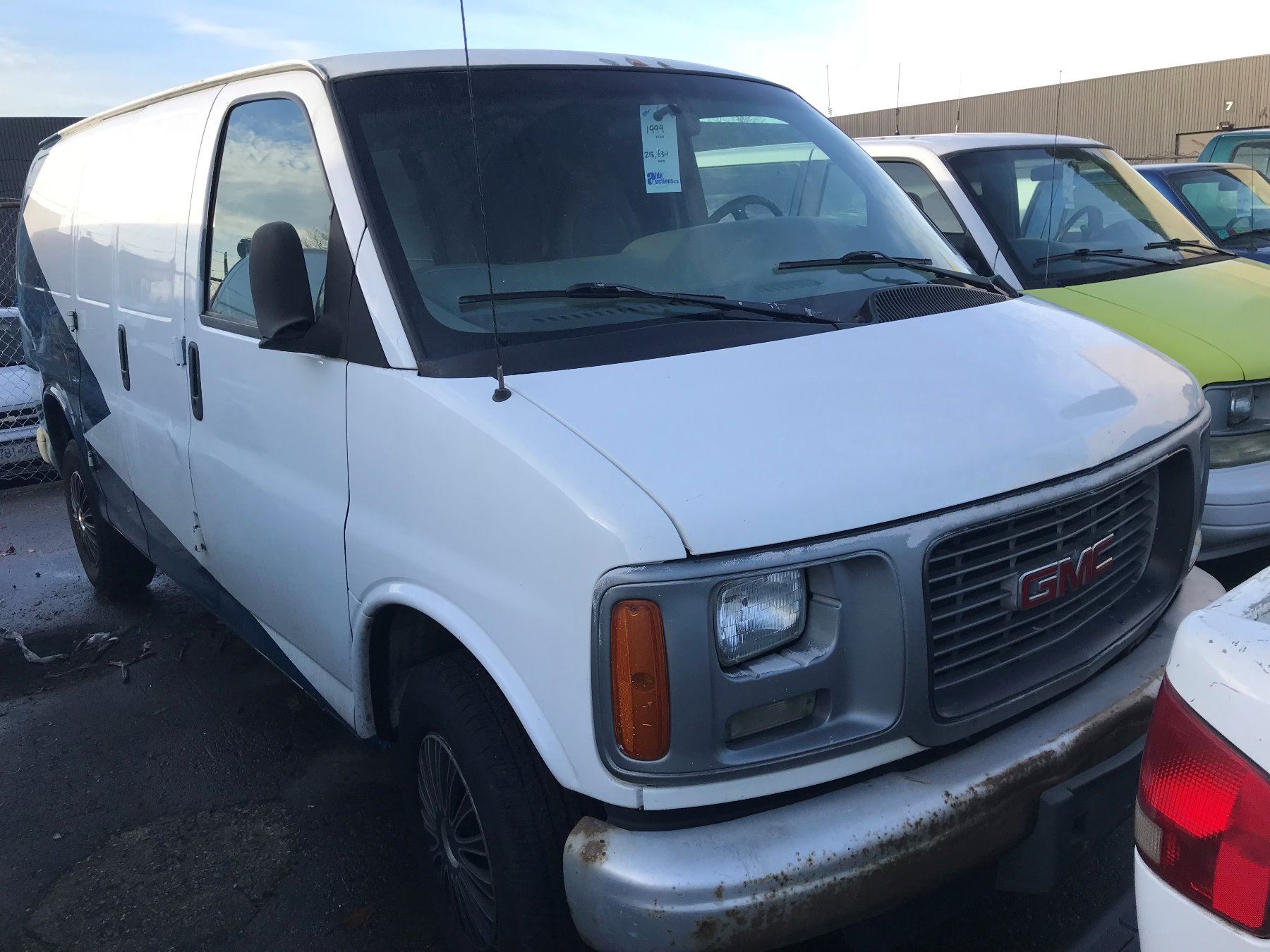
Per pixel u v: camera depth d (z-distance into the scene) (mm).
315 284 2854
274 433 3033
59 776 3836
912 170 5648
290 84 3053
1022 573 2232
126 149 4320
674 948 1908
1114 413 2494
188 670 4691
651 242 2900
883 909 2016
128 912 3051
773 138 3424
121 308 4168
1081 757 2227
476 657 2268
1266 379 4219
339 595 2789
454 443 2283
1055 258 5254
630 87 3221
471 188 2760
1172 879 1464
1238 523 4176
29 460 7961
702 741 1934
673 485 1984
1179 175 7645
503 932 2281
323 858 3266
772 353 2434
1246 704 1380
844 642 2020
